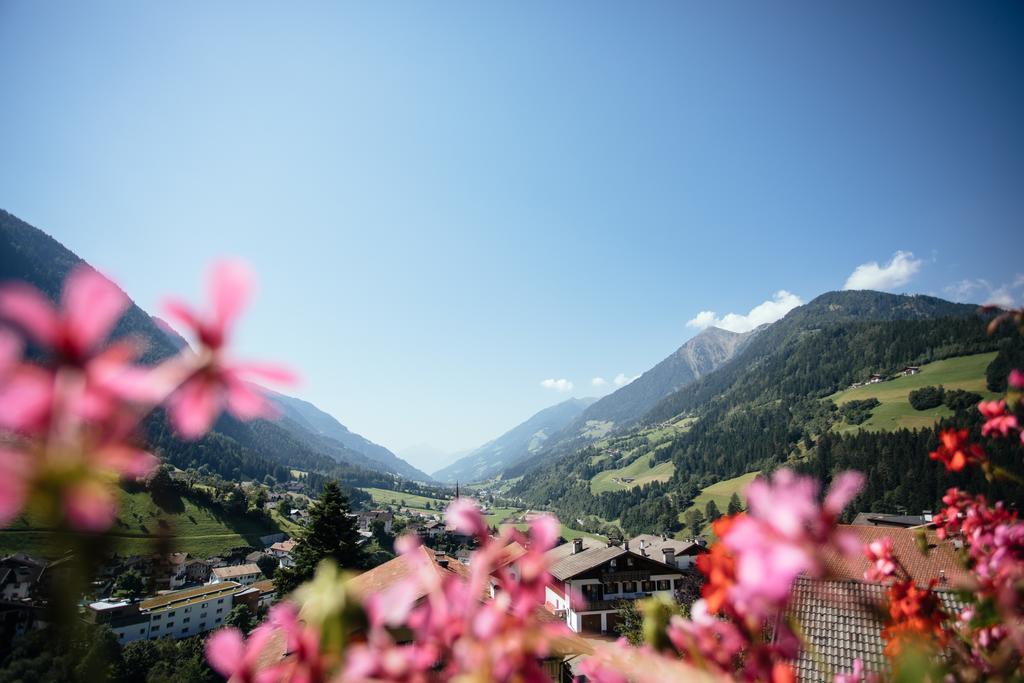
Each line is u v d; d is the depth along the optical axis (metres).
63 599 0.60
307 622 1.09
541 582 1.22
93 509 0.62
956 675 1.96
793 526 1.05
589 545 64.69
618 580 46.12
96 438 0.64
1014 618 2.11
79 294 0.68
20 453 0.62
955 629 2.46
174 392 0.69
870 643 9.74
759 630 1.40
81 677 0.58
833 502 1.07
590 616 33.09
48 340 0.65
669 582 47.22
